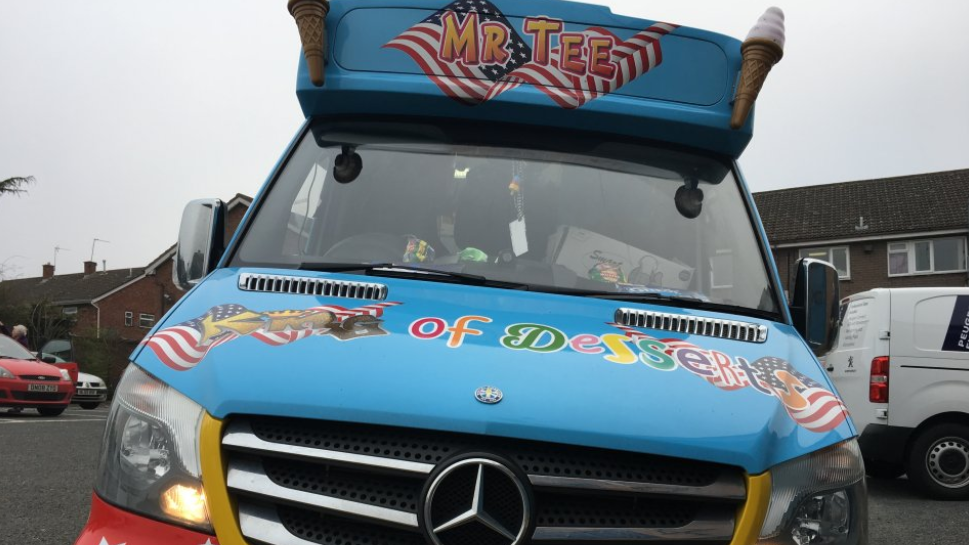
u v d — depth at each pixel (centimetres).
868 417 897
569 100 333
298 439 213
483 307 272
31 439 1035
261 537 205
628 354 247
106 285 5028
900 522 709
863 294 957
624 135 351
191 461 213
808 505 219
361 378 221
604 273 312
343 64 338
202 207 334
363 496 207
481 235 319
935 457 864
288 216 321
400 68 337
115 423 229
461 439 209
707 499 212
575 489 206
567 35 341
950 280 3309
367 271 296
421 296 277
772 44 334
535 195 331
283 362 228
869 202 3603
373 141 345
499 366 229
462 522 196
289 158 342
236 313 258
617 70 341
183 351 240
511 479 201
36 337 3259
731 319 285
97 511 222
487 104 335
